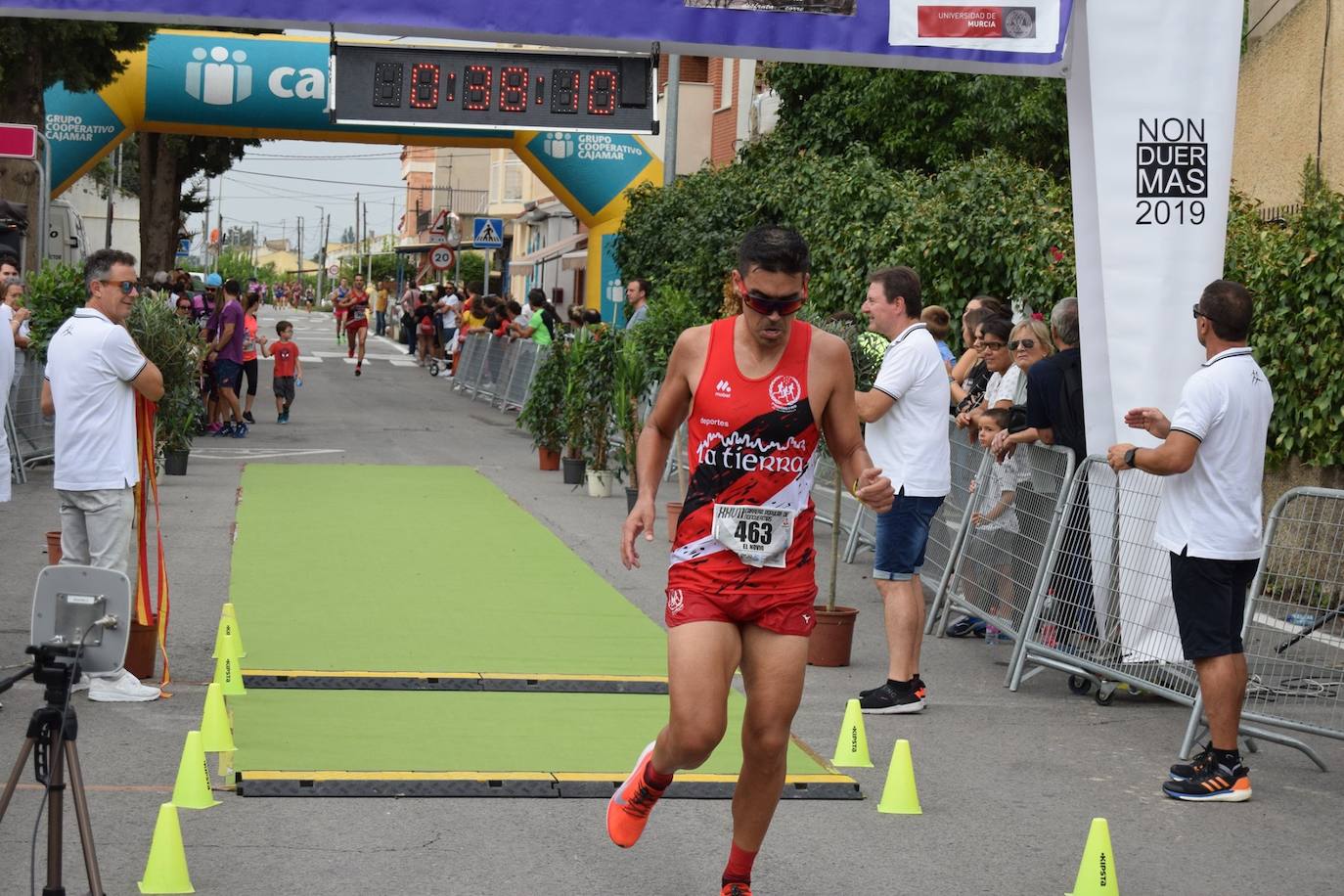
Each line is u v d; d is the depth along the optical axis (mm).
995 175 13914
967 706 7977
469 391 30719
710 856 5465
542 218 57250
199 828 5586
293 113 26562
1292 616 7133
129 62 25375
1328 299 10594
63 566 4320
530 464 18688
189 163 37625
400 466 17984
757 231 4484
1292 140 16109
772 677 4582
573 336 17312
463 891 5059
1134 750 7215
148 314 11727
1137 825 6090
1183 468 6348
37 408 16500
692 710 4508
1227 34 8547
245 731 6816
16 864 5145
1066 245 12672
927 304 13859
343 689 7699
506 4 8688
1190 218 8523
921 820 6035
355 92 10461
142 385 7445
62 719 4168
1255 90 16781
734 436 4555
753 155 24078
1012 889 5270
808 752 6867
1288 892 5379
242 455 18719
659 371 14914
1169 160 8508
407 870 5234
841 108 22812
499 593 10391
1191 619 6496
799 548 4617
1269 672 7145
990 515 9180
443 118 10492
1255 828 6098
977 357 11664
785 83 23219
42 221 19859
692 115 34094
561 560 11844
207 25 8648
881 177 16297
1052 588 8367
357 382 33531
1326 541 7105
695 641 4555
